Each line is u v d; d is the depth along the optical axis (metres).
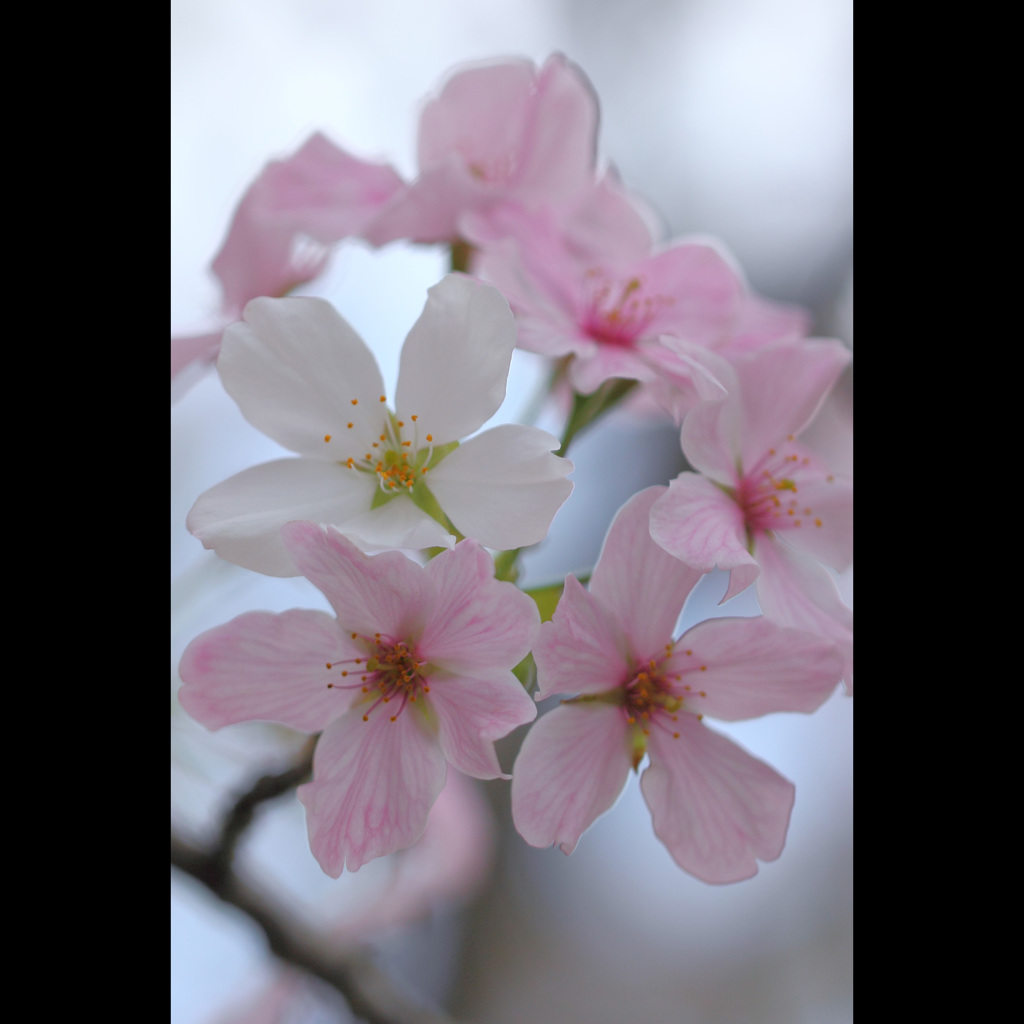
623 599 0.30
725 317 0.33
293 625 0.30
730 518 0.31
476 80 0.33
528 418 0.33
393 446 0.30
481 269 0.33
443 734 0.30
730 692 0.31
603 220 0.34
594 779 0.30
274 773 0.32
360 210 0.33
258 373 0.30
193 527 0.30
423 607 0.30
